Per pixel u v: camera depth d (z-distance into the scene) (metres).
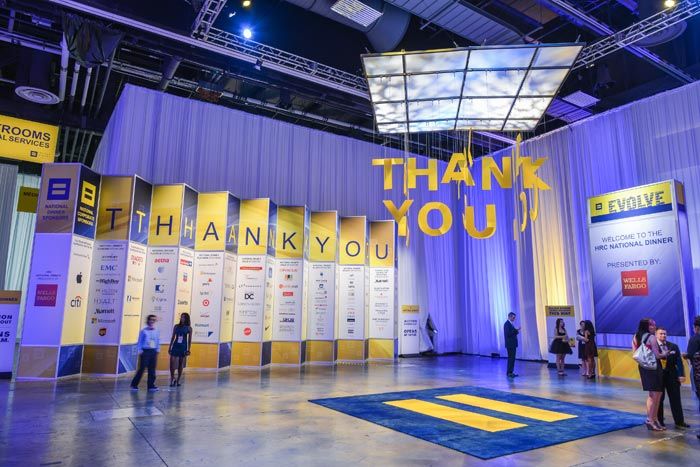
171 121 12.24
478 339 16.30
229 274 11.08
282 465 4.14
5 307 8.92
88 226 9.38
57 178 9.08
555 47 8.69
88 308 9.34
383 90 10.38
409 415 6.24
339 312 13.26
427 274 16.47
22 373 8.59
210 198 11.01
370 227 14.08
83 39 9.64
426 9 10.20
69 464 4.07
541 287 14.36
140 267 9.98
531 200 14.91
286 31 11.46
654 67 12.95
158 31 9.91
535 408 6.83
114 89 14.04
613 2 11.09
